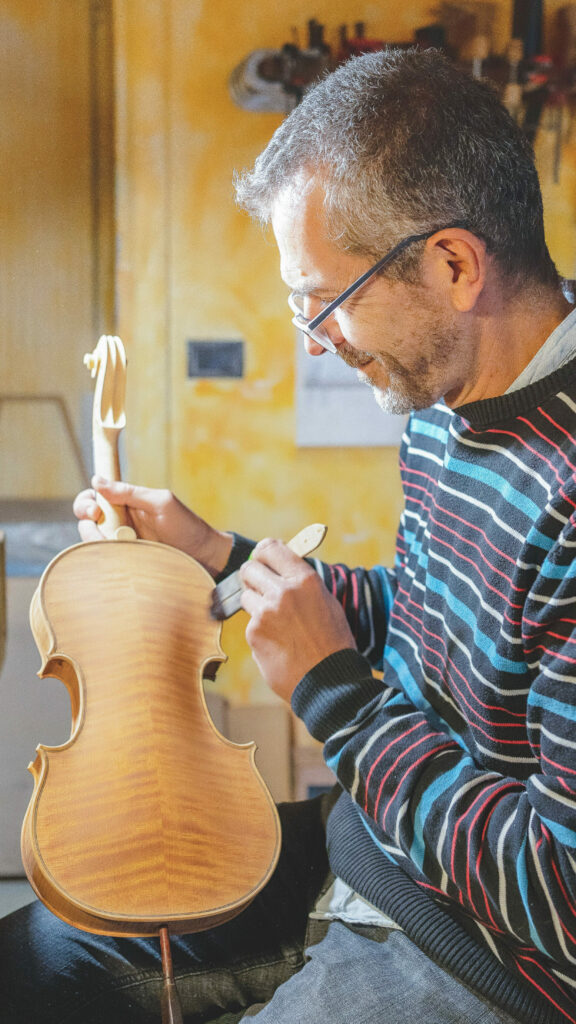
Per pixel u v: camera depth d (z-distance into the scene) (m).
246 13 2.34
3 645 1.54
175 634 1.02
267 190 0.85
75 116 2.70
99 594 1.03
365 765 0.84
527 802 0.78
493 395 0.89
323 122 0.82
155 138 2.39
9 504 2.92
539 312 0.88
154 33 2.34
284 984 0.88
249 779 0.92
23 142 2.70
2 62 2.65
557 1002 0.83
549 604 0.79
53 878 0.77
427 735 0.85
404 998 0.83
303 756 2.53
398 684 1.06
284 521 2.57
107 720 0.91
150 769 0.88
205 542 1.17
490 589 0.88
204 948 0.95
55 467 2.96
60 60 2.66
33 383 2.88
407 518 1.12
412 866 0.91
